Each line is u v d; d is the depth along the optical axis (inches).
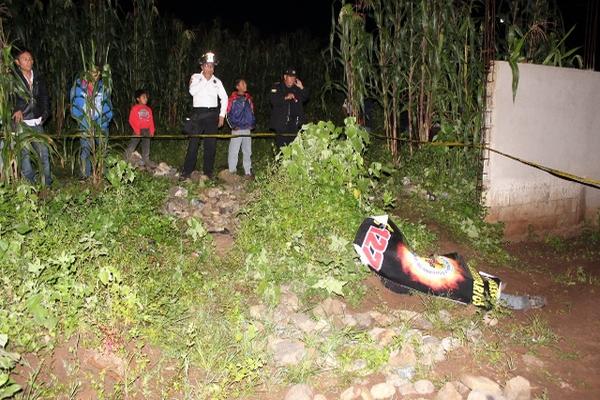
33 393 151.9
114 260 206.4
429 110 380.5
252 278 223.5
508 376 188.2
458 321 214.4
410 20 372.8
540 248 341.1
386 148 383.9
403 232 267.9
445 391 172.2
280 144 388.8
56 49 482.9
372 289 232.4
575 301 256.2
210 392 166.1
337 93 719.7
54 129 492.1
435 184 337.7
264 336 191.2
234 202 325.7
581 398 182.1
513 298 241.1
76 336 172.4
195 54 636.7
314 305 215.8
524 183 341.4
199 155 466.3
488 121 323.6
